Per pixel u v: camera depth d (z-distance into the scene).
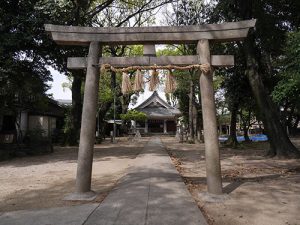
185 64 6.95
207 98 6.77
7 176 9.68
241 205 6.06
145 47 7.02
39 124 24.31
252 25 6.73
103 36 6.96
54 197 6.77
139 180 8.35
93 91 6.87
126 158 14.77
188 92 31.52
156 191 6.97
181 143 27.97
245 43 15.49
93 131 6.83
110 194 6.81
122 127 47.62
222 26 6.84
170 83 7.09
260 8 15.16
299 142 25.62
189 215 5.16
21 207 5.95
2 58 13.43
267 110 14.95
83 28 6.95
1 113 17.16
